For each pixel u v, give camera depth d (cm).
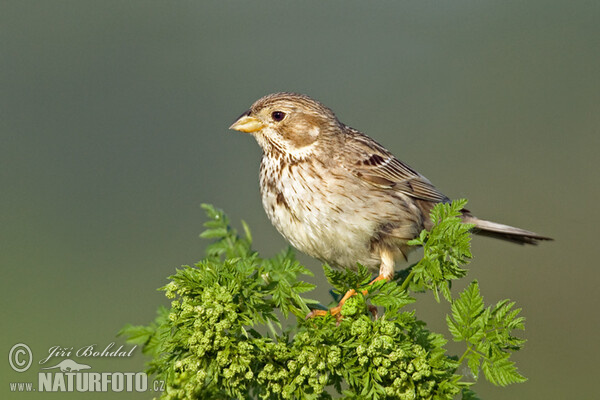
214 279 642
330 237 982
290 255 1005
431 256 702
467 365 668
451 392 639
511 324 662
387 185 1005
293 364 625
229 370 610
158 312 780
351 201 976
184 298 641
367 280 663
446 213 712
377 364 627
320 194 973
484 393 1612
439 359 641
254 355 630
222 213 937
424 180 1059
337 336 641
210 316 619
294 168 986
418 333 668
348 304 665
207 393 639
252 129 996
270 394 646
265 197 1020
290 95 1015
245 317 631
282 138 989
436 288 705
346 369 634
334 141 1000
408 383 637
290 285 656
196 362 622
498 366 658
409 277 714
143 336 758
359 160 997
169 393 636
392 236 993
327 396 642
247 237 941
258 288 655
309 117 991
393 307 655
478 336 666
